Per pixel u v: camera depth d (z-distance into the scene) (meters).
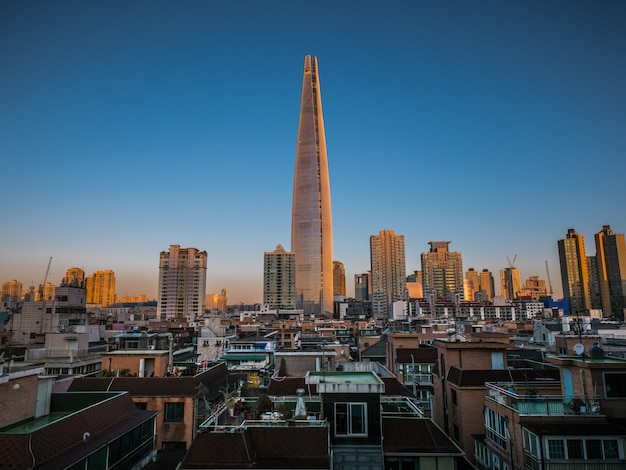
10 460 19.97
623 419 26.69
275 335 108.94
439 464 26.30
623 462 24.44
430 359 58.91
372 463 23.83
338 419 24.72
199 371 45.41
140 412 30.23
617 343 63.50
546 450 24.73
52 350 58.75
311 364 48.66
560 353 57.09
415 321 165.38
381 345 83.06
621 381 27.41
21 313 108.94
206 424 25.09
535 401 27.56
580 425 26.12
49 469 20.05
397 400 36.00
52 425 22.62
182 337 107.31
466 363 41.69
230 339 82.31
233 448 22.14
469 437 36.53
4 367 27.08
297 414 25.05
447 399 41.28
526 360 48.56
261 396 28.75
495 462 31.31
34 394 26.83
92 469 23.09
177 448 36.97
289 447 22.69
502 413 29.75
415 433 28.20
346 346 81.88
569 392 29.69
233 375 53.31
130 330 109.25
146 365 46.19
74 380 39.53
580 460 24.53
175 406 37.94
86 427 24.55
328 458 22.12
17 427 24.94
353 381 26.20
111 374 44.06
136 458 27.75
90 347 66.56
